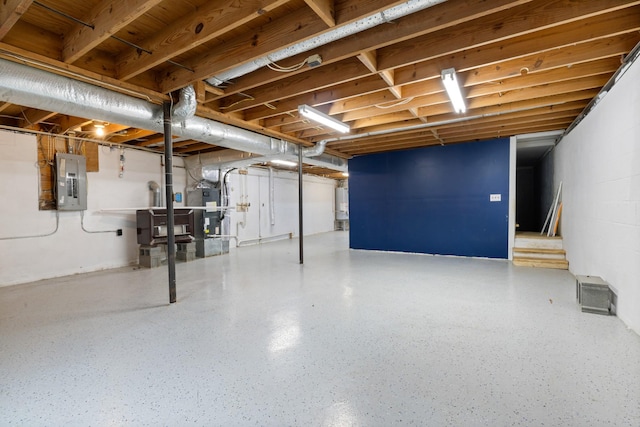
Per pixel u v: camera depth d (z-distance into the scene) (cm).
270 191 986
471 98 397
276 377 199
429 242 688
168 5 233
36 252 482
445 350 233
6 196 453
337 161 757
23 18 243
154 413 166
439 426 154
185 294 389
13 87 261
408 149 704
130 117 340
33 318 307
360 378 197
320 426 155
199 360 222
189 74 311
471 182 639
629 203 273
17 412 168
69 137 512
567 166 517
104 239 569
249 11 211
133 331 273
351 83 362
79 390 187
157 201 651
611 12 236
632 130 269
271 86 365
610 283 313
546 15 223
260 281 453
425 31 231
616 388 182
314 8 203
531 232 701
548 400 172
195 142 618
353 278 467
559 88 352
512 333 261
